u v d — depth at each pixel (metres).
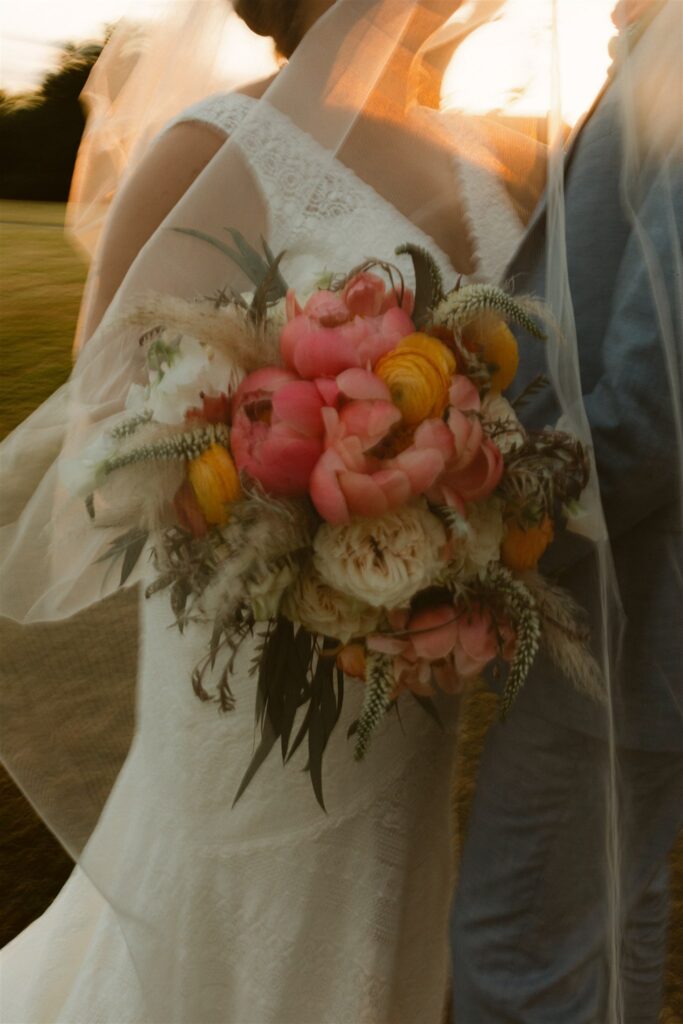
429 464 0.89
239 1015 1.27
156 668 1.18
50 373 5.51
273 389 0.92
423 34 1.14
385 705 1.00
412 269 1.12
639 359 1.03
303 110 1.12
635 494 1.07
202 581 0.98
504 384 1.00
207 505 0.95
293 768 1.19
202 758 1.19
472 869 1.26
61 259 10.94
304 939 1.25
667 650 1.17
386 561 0.91
